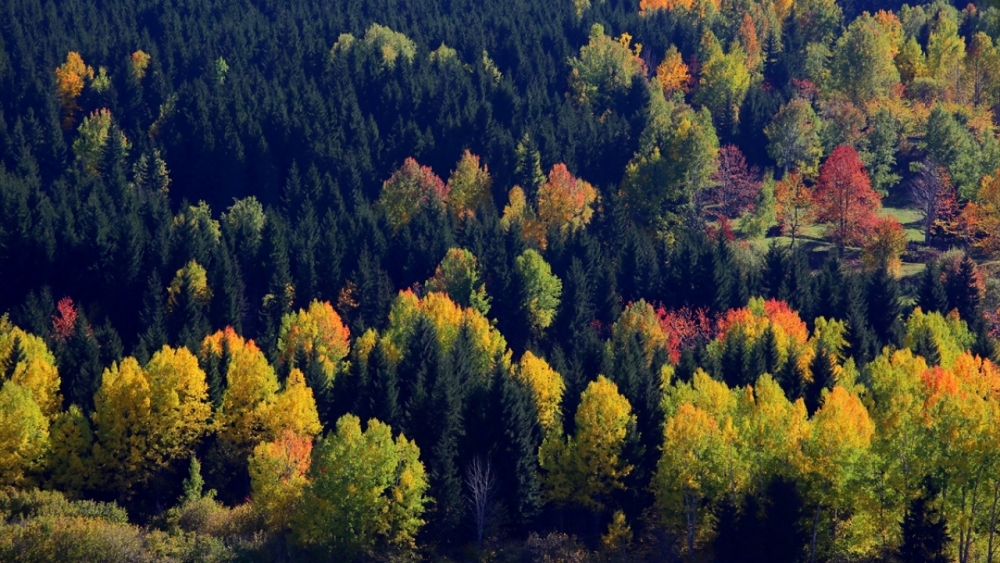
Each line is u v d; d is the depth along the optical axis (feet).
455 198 518.78
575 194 493.77
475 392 261.44
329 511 225.15
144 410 259.60
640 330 344.90
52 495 237.86
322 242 413.39
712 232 495.41
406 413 265.13
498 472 245.45
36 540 207.92
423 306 349.41
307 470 241.14
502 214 523.70
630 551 232.94
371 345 325.42
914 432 213.46
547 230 463.01
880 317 360.89
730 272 394.52
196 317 359.46
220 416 273.54
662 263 416.05
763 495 221.46
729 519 216.13
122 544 212.02
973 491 205.87
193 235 414.21
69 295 393.50
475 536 238.27
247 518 236.02
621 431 241.96
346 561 223.30
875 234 459.32
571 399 268.82
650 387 260.62
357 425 231.91
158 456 260.83
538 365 283.79
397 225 481.05
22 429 249.14
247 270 412.77
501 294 388.78
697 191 529.86
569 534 246.27
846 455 214.07
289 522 231.09
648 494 244.63
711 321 370.12
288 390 268.21
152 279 378.12
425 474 236.63
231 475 266.57
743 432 231.71
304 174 524.11
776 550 210.59
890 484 211.82
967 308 379.14
